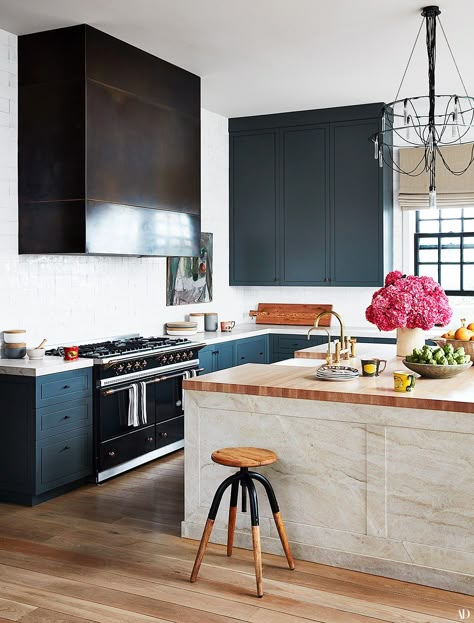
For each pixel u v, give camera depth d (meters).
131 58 5.31
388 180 7.30
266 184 7.64
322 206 7.38
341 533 3.68
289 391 3.74
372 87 6.48
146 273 6.56
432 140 4.31
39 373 4.60
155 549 3.93
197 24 4.89
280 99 6.93
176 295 6.99
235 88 6.51
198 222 6.19
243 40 5.22
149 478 5.32
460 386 3.79
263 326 7.91
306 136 7.42
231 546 3.81
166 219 5.75
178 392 6.07
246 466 3.42
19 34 5.08
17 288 5.14
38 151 5.05
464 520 3.39
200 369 6.29
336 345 4.46
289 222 7.55
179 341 6.12
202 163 7.33
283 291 8.06
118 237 5.21
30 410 4.61
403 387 3.61
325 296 7.86
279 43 5.29
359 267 7.24
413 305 4.66
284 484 3.82
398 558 3.54
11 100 5.07
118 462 5.34
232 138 7.79
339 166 7.28
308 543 3.77
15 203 5.11
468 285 7.38
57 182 4.98
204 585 3.48
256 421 3.88
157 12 4.67
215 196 7.61
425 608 3.23
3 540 4.08
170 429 5.98
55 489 4.89
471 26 4.89
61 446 4.84
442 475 3.44
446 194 7.18
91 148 4.93
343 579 3.54
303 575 3.59
